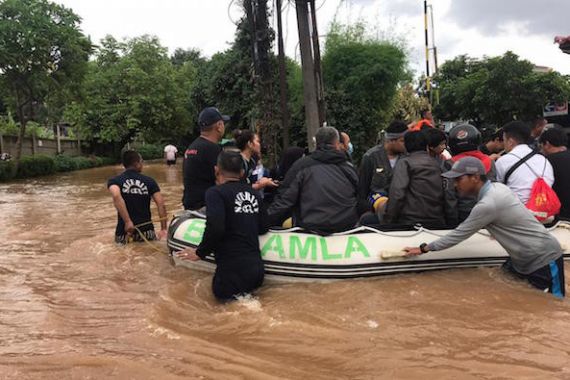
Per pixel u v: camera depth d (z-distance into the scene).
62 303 4.33
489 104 28.25
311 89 9.33
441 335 3.45
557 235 5.15
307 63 9.27
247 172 5.74
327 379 2.91
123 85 36.00
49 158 24.19
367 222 5.48
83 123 34.72
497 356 3.12
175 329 3.71
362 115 14.88
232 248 4.32
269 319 3.81
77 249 6.46
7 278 5.11
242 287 4.29
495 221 4.28
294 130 14.98
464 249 4.94
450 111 34.97
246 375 2.97
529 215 4.29
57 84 21.88
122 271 5.32
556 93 25.78
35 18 20.55
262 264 4.47
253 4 10.39
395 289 4.41
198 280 4.93
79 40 22.33
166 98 37.16
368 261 4.71
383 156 5.78
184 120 38.72
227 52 20.39
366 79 14.55
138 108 35.03
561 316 3.75
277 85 14.86
